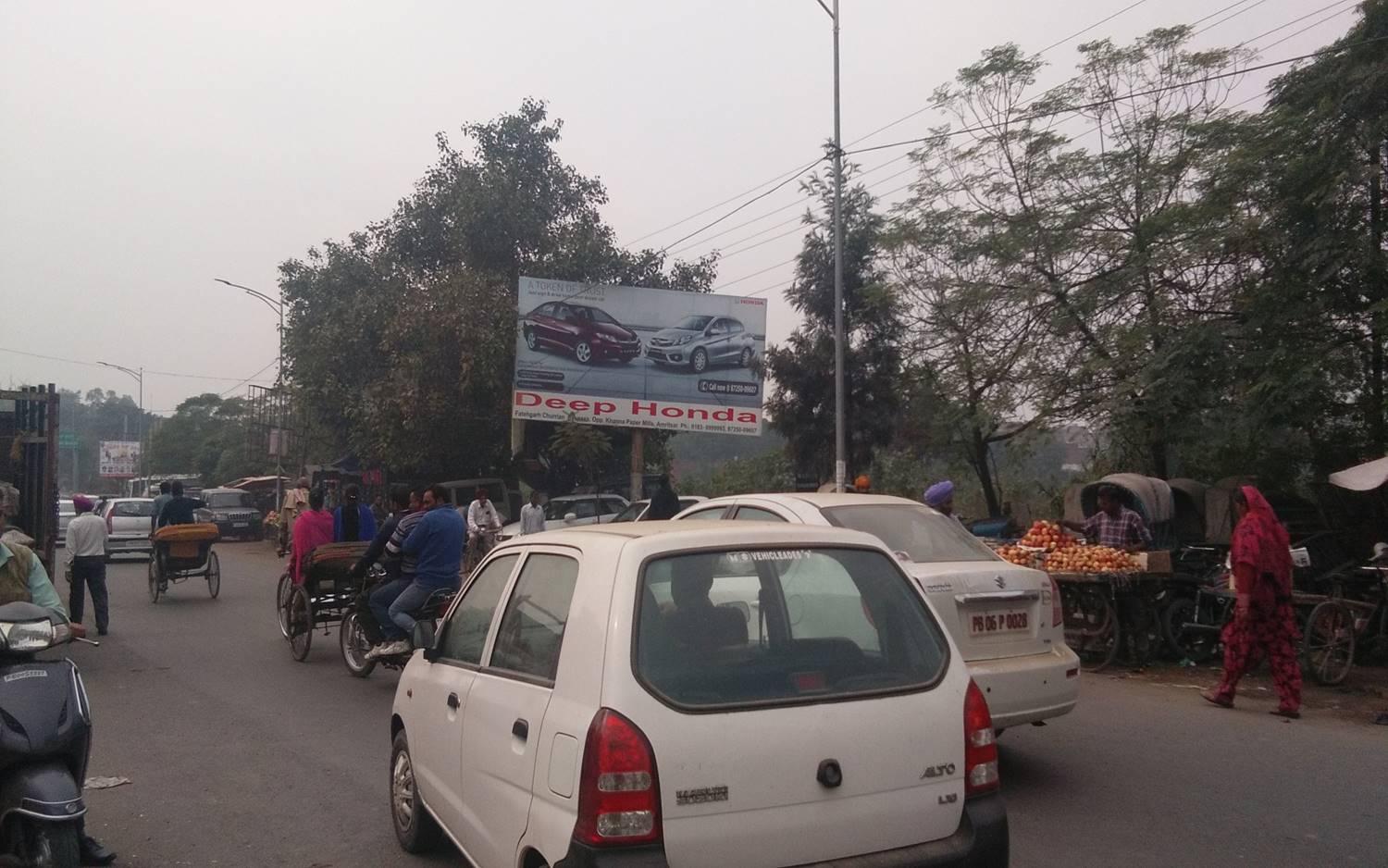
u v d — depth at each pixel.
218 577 17.86
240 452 63.09
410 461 26.48
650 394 26.31
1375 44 12.91
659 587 3.57
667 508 15.14
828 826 3.36
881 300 19.69
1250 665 8.52
